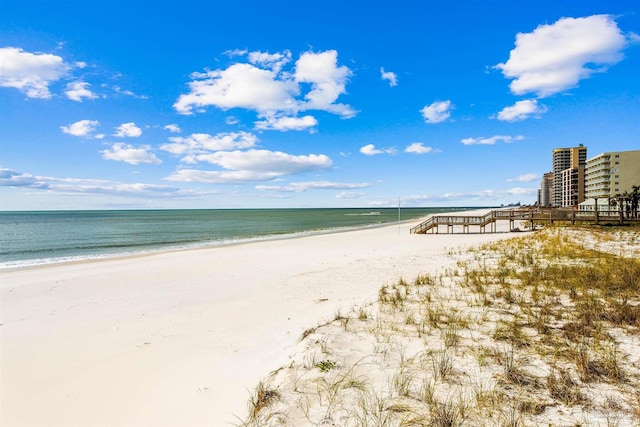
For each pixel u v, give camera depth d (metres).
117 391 4.60
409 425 3.00
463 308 6.58
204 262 18.56
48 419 4.06
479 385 3.66
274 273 14.52
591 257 12.20
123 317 8.44
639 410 3.10
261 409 3.45
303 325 6.76
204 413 3.80
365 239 30.22
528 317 5.83
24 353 6.17
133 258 21.03
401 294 8.14
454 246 21.34
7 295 11.41
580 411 3.14
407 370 4.07
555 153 136.62
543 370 3.96
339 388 3.70
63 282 13.56
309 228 52.72
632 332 4.97
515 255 13.81
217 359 5.40
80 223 70.56
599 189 83.44
